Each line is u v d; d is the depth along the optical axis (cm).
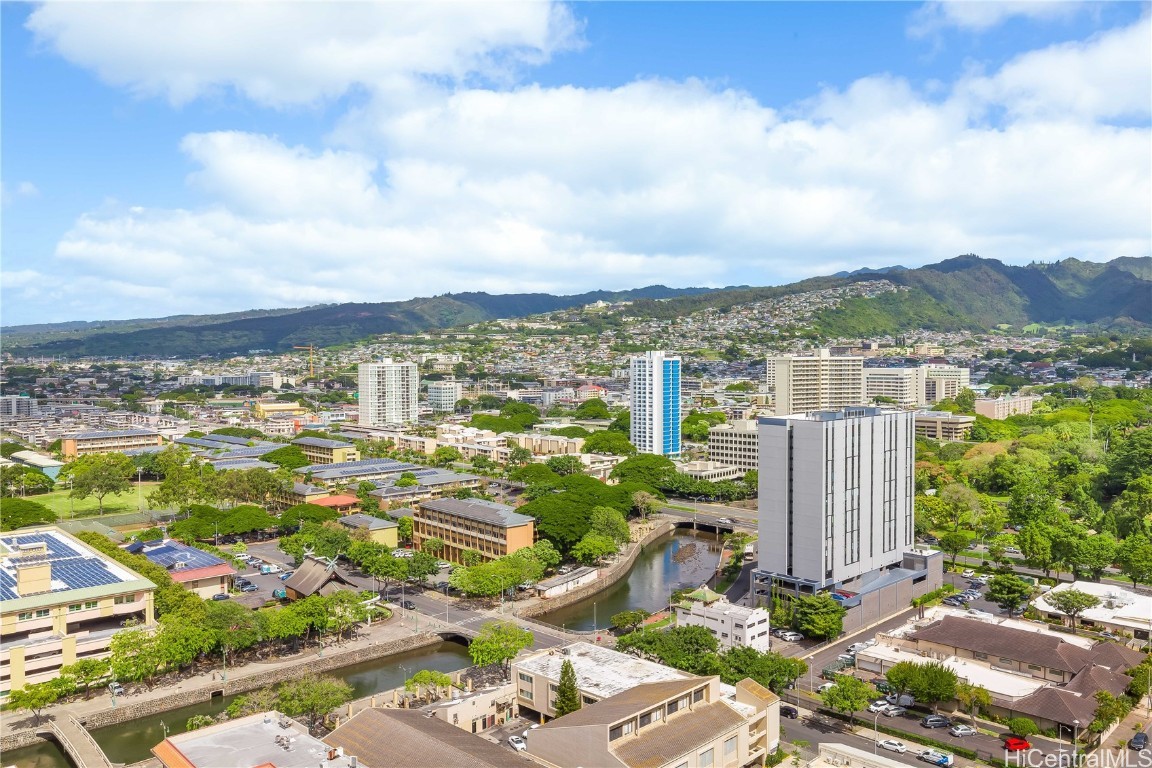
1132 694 19838
